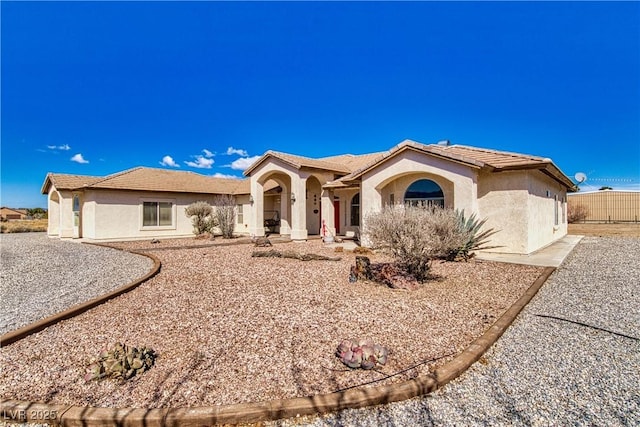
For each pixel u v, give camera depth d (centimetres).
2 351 483
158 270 1048
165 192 2380
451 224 888
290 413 330
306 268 1096
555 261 1209
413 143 1441
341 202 2288
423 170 1437
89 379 390
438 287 828
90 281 946
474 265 1137
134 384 385
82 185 2244
